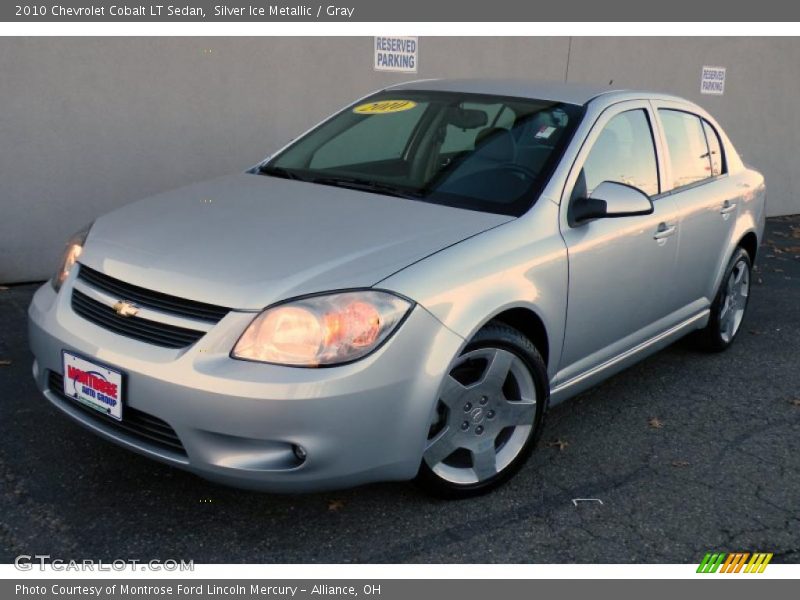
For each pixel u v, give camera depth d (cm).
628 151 417
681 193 452
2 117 544
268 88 634
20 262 570
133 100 584
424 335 295
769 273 763
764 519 345
